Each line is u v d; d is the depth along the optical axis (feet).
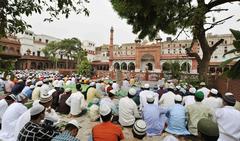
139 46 166.91
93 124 23.25
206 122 6.55
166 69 147.84
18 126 13.17
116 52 219.61
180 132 18.76
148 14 36.63
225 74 7.72
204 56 41.01
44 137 10.92
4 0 8.52
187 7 34.83
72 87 42.22
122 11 37.45
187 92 29.17
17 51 136.56
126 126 21.20
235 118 12.42
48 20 10.43
